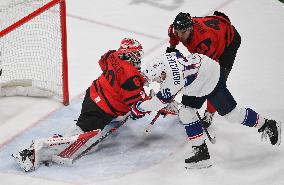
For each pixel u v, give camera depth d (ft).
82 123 44.57
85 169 43.34
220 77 42.19
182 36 43.09
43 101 52.70
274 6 72.49
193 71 40.75
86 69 58.95
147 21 68.95
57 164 43.91
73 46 63.62
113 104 43.93
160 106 41.65
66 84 51.03
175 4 72.84
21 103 52.37
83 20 69.21
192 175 42.52
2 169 43.34
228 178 42.09
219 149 45.37
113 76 43.34
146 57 60.64
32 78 55.57
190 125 42.29
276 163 43.52
